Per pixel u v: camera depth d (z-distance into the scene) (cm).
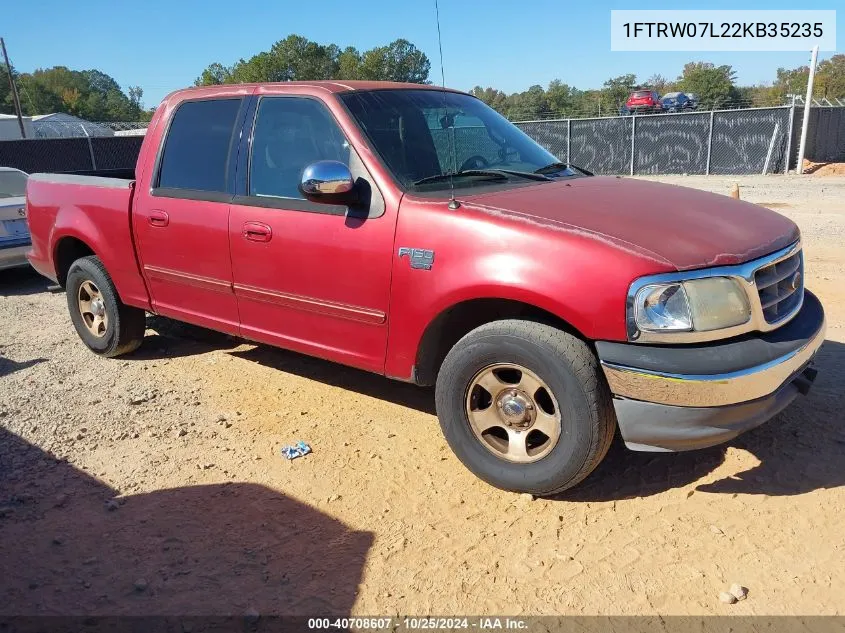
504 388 344
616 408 313
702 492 351
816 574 290
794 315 350
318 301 404
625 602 281
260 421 452
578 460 323
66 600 292
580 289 309
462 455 363
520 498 352
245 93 446
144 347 605
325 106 405
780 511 332
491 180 403
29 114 10350
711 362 300
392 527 335
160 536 334
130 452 416
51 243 577
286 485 374
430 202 357
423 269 353
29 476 392
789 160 2208
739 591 279
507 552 314
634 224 329
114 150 2408
